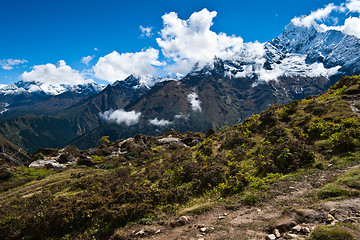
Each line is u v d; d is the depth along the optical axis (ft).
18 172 105.09
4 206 52.29
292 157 41.65
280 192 31.30
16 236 34.76
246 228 23.70
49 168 120.37
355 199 23.25
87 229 34.32
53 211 36.91
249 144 63.21
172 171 61.41
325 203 23.80
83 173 92.27
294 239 18.84
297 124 65.05
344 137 41.93
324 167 36.88
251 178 38.91
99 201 38.88
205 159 62.64
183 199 39.58
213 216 29.68
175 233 26.91
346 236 16.63
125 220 33.58
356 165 34.01
